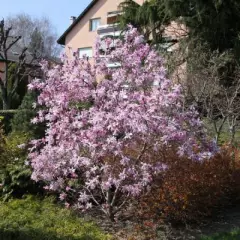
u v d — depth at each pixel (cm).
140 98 491
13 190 650
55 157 546
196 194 566
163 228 558
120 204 598
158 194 548
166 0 1491
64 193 587
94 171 536
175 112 512
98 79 558
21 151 697
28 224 529
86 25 3225
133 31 566
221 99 1045
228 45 1480
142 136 509
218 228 575
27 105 1016
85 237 497
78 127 525
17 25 5341
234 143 938
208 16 1459
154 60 543
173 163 561
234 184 687
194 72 1115
